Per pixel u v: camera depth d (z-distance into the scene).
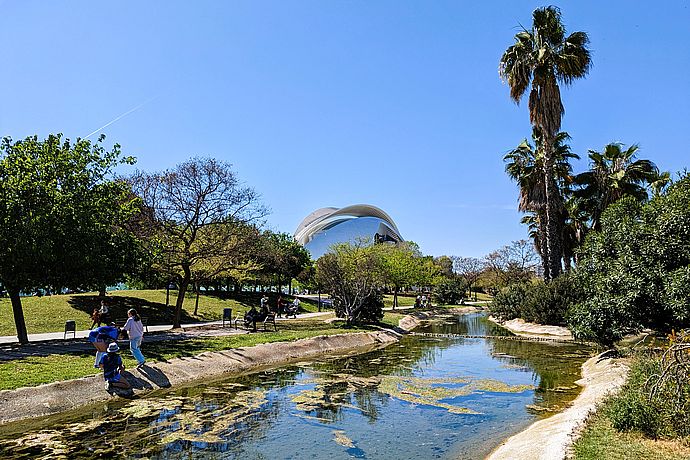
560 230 28.55
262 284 52.94
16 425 9.67
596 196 28.42
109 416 10.46
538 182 27.95
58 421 10.03
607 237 16.42
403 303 60.94
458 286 67.75
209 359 16.17
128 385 12.59
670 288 12.83
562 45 24.09
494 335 28.52
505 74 25.39
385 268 45.97
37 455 8.12
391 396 12.83
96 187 19.16
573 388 13.80
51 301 28.80
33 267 16.91
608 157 27.33
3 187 16.42
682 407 7.43
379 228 97.69
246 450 8.61
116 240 19.77
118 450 8.45
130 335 13.69
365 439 9.29
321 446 8.88
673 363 7.79
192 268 27.80
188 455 8.30
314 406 11.74
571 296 27.58
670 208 14.09
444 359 19.36
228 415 10.78
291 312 36.59
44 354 14.58
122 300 32.06
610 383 12.34
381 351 21.91
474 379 15.12
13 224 16.38
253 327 24.31
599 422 8.34
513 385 14.23
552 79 23.75
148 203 25.14
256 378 15.12
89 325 25.12
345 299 29.52
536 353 20.89
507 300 36.44
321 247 95.44
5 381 11.02
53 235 16.88
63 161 18.08
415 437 9.41
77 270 17.91
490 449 8.67
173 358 15.34
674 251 13.52
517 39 25.08
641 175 26.25
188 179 25.36
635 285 13.86
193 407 11.39
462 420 10.63
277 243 49.06
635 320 14.36
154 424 9.98
